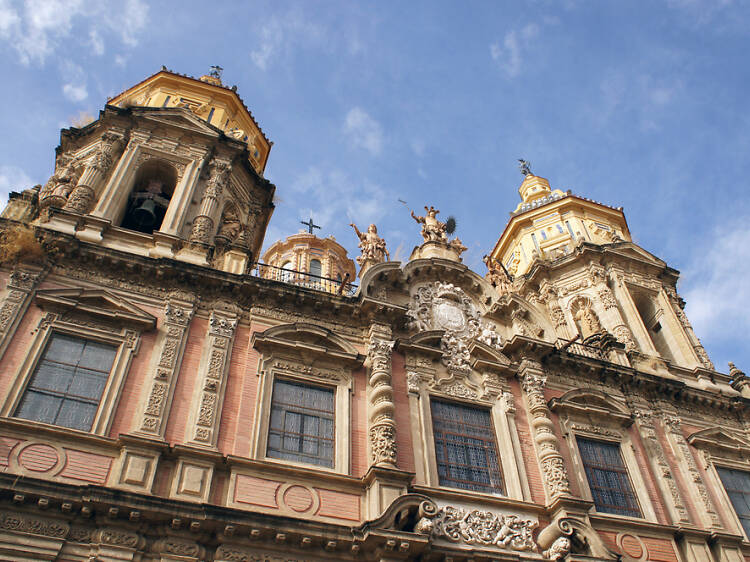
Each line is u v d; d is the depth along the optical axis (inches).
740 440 900.0
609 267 1167.6
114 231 792.3
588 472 783.1
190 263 749.9
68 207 802.8
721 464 869.8
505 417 777.6
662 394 919.7
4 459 543.8
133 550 519.5
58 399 612.1
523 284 1212.5
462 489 694.5
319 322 784.3
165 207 916.0
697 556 732.7
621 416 843.4
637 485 791.7
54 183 884.0
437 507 642.8
